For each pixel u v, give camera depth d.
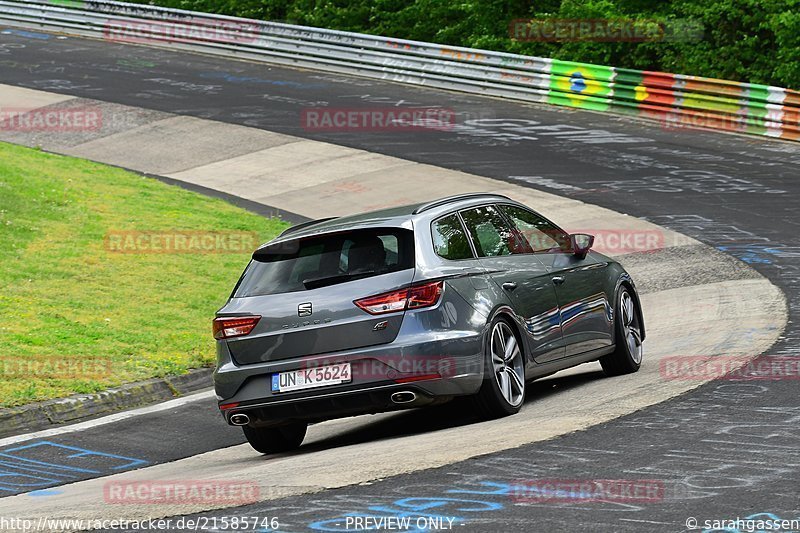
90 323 49.47
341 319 28.58
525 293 31.75
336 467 24.97
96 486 27.80
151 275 59.50
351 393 28.41
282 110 114.00
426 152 96.06
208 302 55.34
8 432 36.00
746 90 101.31
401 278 28.59
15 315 49.50
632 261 63.03
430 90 124.38
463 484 21.86
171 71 134.62
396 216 30.14
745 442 23.89
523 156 93.69
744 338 39.53
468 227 31.39
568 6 144.00
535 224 34.91
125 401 40.00
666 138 99.62
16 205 70.00
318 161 94.94
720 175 84.50
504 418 29.88
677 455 23.11
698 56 138.38
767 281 53.38
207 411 38.22
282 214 80.50
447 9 161.75
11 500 27.02
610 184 83.06
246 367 29.47
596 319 35.25
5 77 130.00
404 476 23.00
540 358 31.97
